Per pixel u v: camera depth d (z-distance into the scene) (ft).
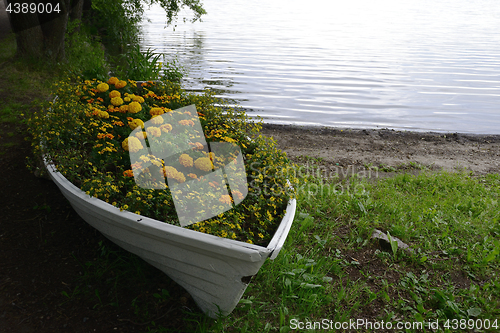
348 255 10.98
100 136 10.28
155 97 13.82
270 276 9.52
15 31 26.84
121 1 43.34
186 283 8.45
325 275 10.10
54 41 28.22
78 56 31.50
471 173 17.48
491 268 10.55
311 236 11.65
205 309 8.52
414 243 11.62
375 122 25.76
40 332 7.73
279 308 8.70
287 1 148.97
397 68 40.60
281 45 52.85
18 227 10.66
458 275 10.34
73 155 9.95
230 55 44.68
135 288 9.08
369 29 72.90
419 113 27.63
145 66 22.72
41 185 12.68
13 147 14.96
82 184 8.98
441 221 12.45
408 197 14.25
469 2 149.07
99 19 49.73
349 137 22.77
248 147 11.49
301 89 32.27
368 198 13.62
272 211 9.13
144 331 7.98
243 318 8.46
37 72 25.55
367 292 9.53
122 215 7.73
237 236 8.34
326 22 84.58
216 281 7.73
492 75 38.17
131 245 8.70
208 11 104.37
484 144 22.21
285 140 21.68
